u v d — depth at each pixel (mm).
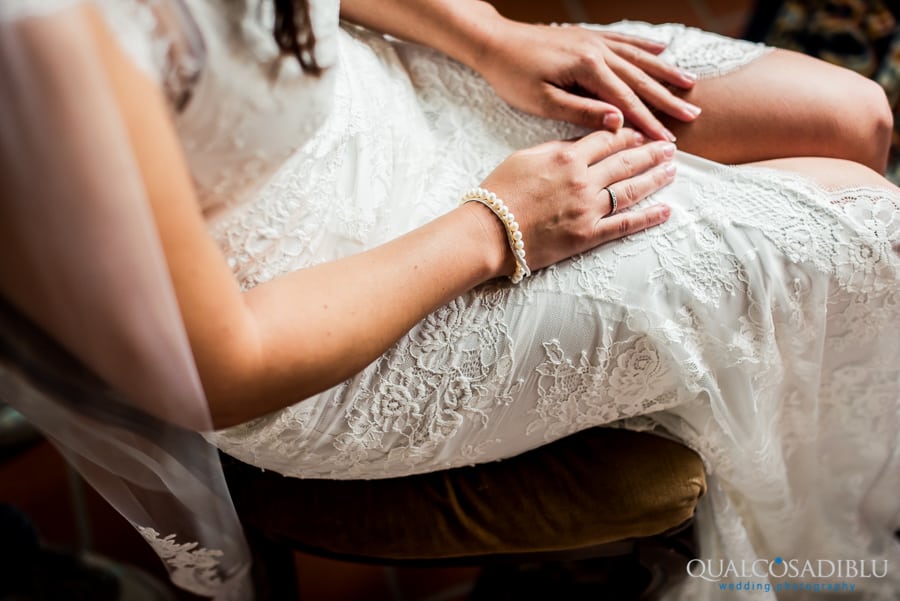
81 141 409
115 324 472
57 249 436
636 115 770
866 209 711
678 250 700
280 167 596
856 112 786
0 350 511
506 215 671
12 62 385
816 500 931
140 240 443
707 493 862
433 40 814
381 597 1217
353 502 765
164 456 629
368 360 620
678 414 787
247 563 848
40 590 1063
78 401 553
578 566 1041
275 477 785
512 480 771
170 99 492
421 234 657
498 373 686
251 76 521
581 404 729
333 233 661
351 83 693
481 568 1230
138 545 1238
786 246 694
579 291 690
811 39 1323
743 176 738
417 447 712
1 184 409
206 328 514
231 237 603
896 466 881
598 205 698
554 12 1692
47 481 1290
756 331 711
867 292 719
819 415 852
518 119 794
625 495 747
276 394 575
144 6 450
